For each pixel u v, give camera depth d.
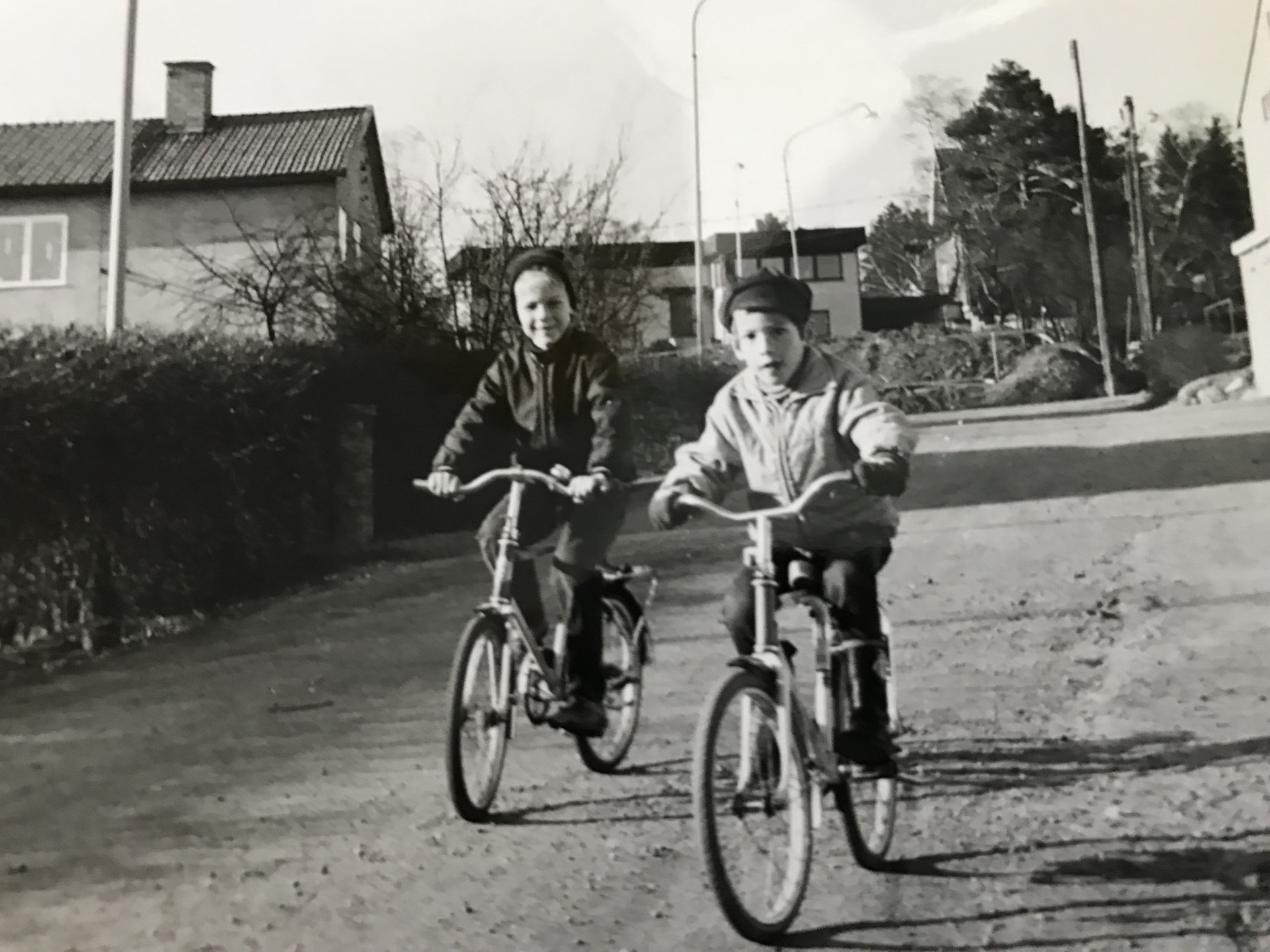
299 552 5.38
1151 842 2.81
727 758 2.38
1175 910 2.52
